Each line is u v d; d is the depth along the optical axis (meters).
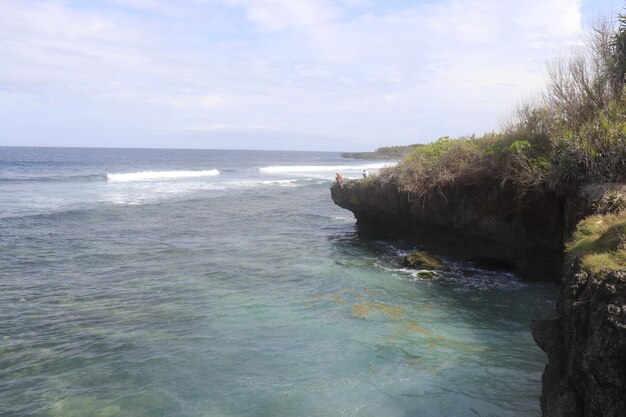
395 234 19.61
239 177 54.47
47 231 20.78
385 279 13.68
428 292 12.53
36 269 14.66
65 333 9.69
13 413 6.85
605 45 13.22
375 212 20.11
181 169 69.81
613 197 9.20
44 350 8.90
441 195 15.97
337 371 7.99
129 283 13.23
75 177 44.97
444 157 16.69
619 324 4.45
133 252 17.08
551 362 5.97
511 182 13.88
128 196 33.44
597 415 4.57
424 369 8.08
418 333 9.70
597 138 11.12
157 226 22.55
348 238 20.14
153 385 7.60
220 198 33.44
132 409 6.93
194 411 6.84
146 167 72.06
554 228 12.93
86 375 7.95
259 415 6.71
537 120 14.73
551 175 12.27
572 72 13.62
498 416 6.71
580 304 5.21
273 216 26.17
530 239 13.55
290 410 6.82
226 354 8.66
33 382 7.73
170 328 9.92
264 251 17.48
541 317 10.80
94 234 20.33
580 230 7.80
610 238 6.57
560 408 5.14
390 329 9.87
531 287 13.12
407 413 6.77
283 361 8.38
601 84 12.87
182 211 27.30
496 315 10.88
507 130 16.12
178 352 8.77
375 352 8.72
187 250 17.53
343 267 15.04
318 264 15.47
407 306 11.38
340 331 9.71
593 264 5.73
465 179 15.16
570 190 11.82
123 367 8.20
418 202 16.91
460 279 13.86
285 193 37.72
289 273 14.29
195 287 12.82
